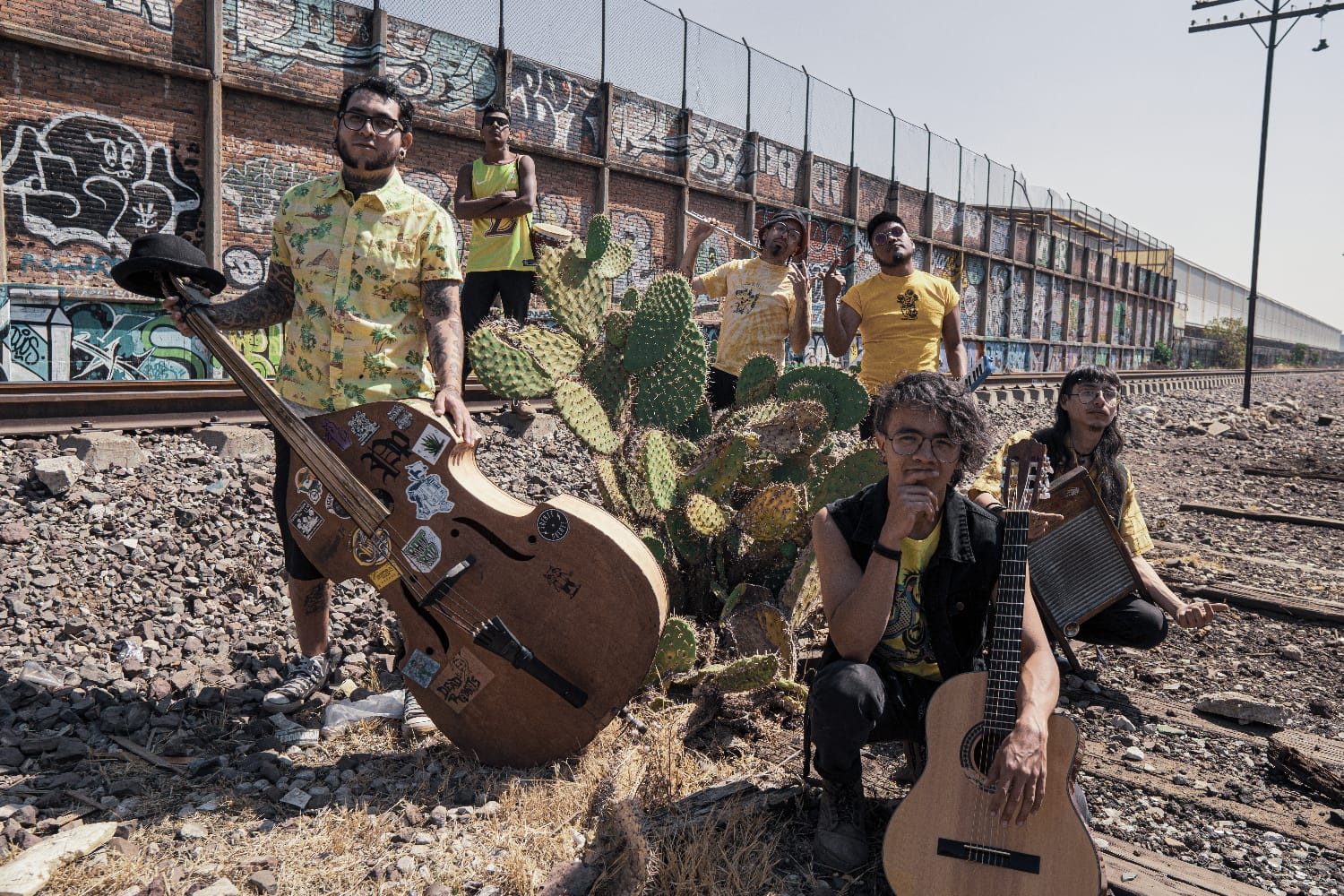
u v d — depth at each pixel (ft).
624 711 10.94
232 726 10.48
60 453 17.94
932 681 8.63
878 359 17.74
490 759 9.86
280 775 9.47
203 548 15.40
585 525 9.33
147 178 28.81
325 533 10.09
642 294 13.69
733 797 9.20
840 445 22.82
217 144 30.09
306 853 8.11
